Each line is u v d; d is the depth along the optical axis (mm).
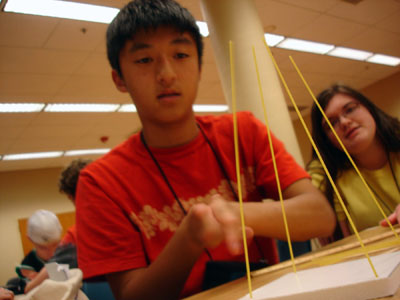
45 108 4730
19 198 7156
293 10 3936
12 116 4754
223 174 807
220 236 467
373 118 1372
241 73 2762
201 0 2959
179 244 502
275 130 2715
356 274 292
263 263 667
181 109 683
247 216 572
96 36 3441
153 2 663
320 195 698
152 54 648
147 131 764
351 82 7051
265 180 788
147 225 725
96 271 633
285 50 4844
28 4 2871
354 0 3975
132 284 575
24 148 6016
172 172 775
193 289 682
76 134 5918
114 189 730
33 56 3531
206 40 4027
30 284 1229
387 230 695
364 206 1344
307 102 7316
